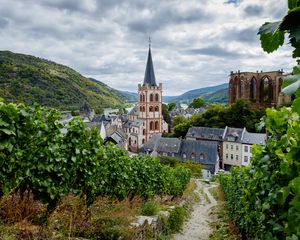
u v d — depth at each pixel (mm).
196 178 56312
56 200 6734
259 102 83250
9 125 5543
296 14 1096
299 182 2312
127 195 12250
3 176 5625
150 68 90938
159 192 17578
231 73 90938
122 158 11969
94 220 6977
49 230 5379
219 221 15594
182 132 81562
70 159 7281
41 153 6215
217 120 77000
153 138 70875
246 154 66688
